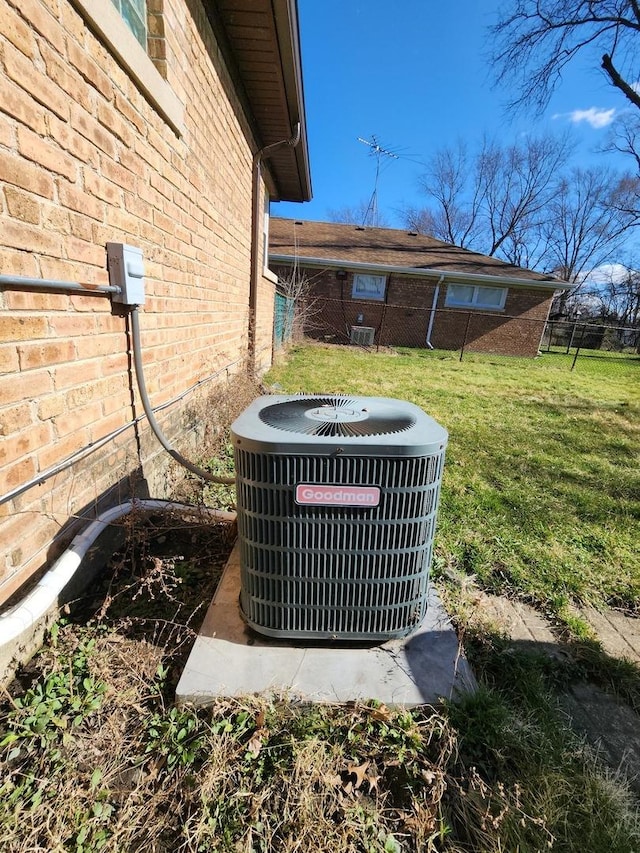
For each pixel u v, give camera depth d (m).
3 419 1.26
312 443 1.28
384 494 1.33
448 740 1.21
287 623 1.47
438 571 2.10
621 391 8.25
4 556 1.29
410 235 16.61
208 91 3.12
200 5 2.84
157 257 2.36
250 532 1.40
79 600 1.68
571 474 3.58
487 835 1.01
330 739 1.23
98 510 1.86
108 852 0.96
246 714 1.26
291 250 13.13
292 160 6.34
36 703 1.25
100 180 1.73
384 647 1.51
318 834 1.00
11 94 1.21
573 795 1.11
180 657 1.49
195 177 2.93
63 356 1.55
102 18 1.62
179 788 1.09
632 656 1.69
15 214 1.25
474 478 3.38
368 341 13.19
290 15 3.24
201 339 3.29
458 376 8.90
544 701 1.41
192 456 3.11
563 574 2.17
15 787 1.07
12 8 1.19
